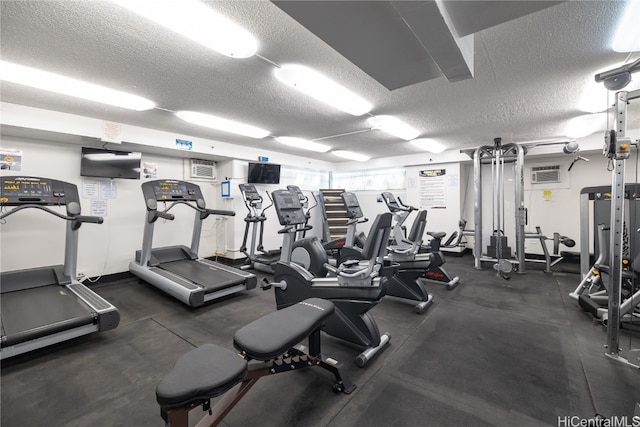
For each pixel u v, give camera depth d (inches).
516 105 133.0
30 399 72.8
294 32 75.6
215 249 233.9
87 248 167.3
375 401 71.4
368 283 93.9
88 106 128.3
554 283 173.2
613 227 89.6
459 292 158.1
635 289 113.3
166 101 124.5
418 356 92.3
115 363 89.0
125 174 174.9
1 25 70.4
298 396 73.5
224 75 100.3
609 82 90.8
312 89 111.9
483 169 263.6
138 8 62.9
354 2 54.9
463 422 64.2
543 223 239.9
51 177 152.8
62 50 82.7
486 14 59.6
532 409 68.0
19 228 145.6
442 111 141.3
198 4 63.9
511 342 100.9
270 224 251.8
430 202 263.7
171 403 41.8
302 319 66.2
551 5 57.2
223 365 49.1
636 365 83.7
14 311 103.7
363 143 217.9
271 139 202.7
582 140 195.2
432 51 68.1
